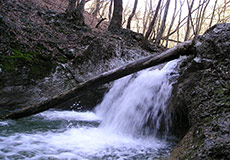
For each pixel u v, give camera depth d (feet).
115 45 24.85
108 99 17.56
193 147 6.72
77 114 16.76
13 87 14.69
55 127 11.70
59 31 25.02
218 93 7.59
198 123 7.52
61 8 42.91
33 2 31.71
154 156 8.45
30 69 16.11
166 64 15.56
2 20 17.11
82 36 25.48
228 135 5.97
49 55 18.71
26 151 7.43
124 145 9.82
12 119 11.81
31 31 20.58
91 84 11.41
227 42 8.47
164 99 11.97
